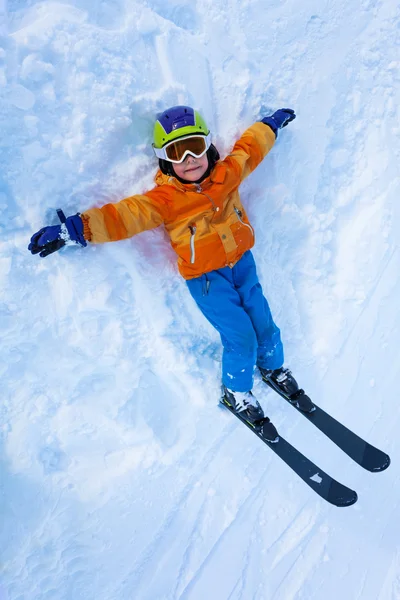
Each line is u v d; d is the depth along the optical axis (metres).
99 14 1.65
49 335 1.69
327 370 2.12
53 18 1.56
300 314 2.18
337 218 2.21
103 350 1.77
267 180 1.98
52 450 1.75
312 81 2.00
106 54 1.63
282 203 2.03
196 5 1.81
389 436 2.02
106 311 1.74
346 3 2.03
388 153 2.20
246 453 1.90
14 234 1.57
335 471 1.93
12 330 1.62
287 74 1.95
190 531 1.77
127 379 1.83
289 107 1.98
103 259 1.70
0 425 1.68
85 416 1.79
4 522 1.64
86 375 1.78
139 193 1.75
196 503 1.81
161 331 1.85
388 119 2.18
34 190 1.57
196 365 1.92
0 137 1.51
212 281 1.77
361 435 2.01
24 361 1.68
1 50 1.47
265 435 1.84
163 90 1.72
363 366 2.13
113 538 1.71
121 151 1.69
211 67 1.83
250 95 1.89
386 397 2.09
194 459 1.87
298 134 2.01
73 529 1.70
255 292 1.84
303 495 1.87
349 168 2.18
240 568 1.74
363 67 2.10
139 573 1.69
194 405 1.94
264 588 1.72
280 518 1.82
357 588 1.76
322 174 2.13
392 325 2.20
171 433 1.89
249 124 1.91
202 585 1.70
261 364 1.93
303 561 1.77
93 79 1.61
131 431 1.83
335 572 1.77
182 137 1.59
